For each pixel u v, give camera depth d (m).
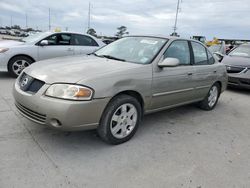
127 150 3.28
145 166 2.94
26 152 3.00
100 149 3.24
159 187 2.57
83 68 3.24
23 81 3.31
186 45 4.52
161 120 4.56
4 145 3.11
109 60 3.79
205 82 4.94
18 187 2.37
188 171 2.92
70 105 2.80
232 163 3.20
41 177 2.55
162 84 3.82
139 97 3.60
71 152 3.10
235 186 2.71
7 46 7.02
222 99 6.79
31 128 3.65
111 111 3.17
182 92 4.33
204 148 3.56
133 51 4.08
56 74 3.04
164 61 3.70
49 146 3.19
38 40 7.38
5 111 4.26
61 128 2.90
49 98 2.87
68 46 7.86
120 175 2.72
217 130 4.32
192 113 5.17
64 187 2.44
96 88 2.95
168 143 3.61
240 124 4.76
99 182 2.57
